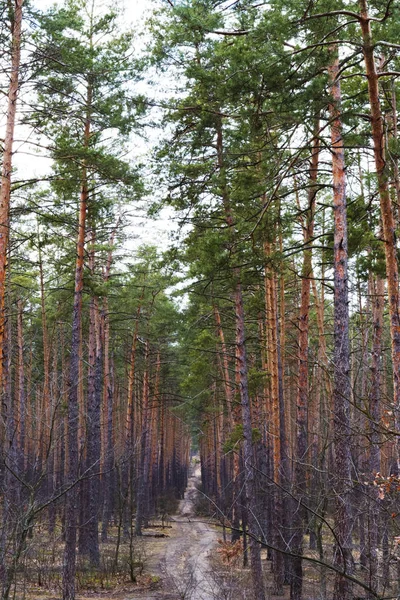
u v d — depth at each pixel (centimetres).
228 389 2636
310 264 1445
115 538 2864
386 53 1163
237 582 1332
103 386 3297
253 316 2291
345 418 893
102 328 2789
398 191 1040
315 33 985
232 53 1011
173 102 1488
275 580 1523
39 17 1384
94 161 1516
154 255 2366
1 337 1345
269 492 1432
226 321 2348
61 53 1427
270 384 2222
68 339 3578
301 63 941
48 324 3234
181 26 1254
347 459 929
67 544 1411
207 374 2123
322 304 2205
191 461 11362
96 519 2020
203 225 1577
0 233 1341
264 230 1217
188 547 2581
